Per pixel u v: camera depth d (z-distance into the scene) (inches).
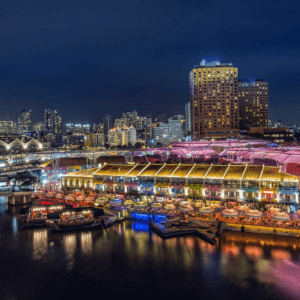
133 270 2140.7
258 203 2856.8
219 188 3075.8
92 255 2386.8
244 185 2977.4
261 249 2353.6
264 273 2031.3
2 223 3270.2
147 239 2667.3
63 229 2957.7
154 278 2032.5
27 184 5187.0
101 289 1932.8
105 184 3754.9
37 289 1950.1
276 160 4564.5
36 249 2527.1
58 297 1862.7
